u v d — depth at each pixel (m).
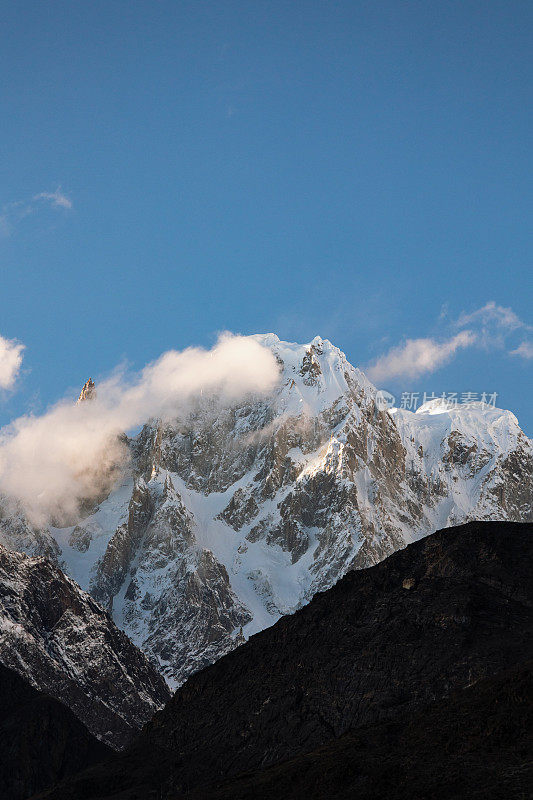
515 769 127.19
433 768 131.50
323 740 156.12
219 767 163.88
